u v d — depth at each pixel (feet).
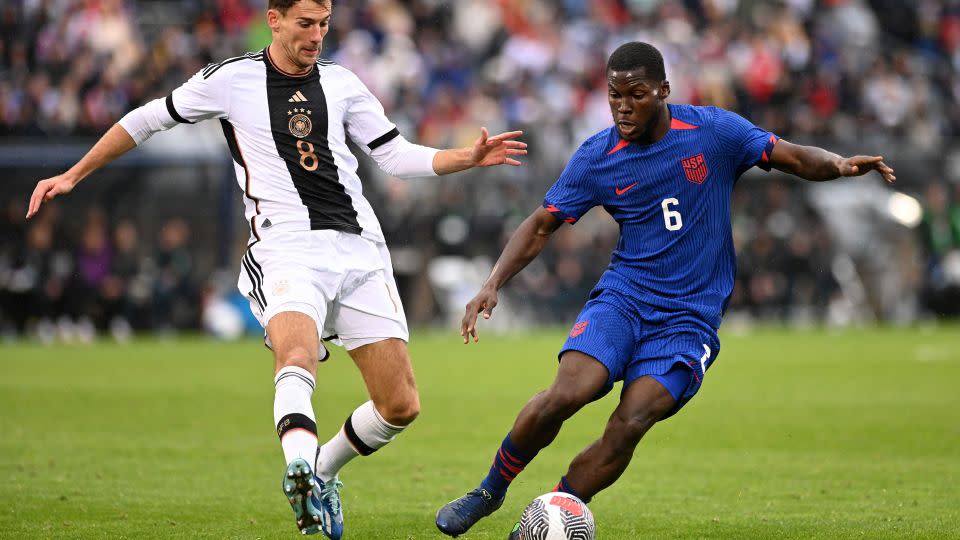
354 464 92.22
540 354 190.60
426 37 289.74
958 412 122.21
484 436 107.04
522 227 63.46
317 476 64.39
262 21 257.14
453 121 262.06
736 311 249.75
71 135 237.25
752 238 249.14
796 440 104.42
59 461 91.56
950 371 162.81
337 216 63.82
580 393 57.98
